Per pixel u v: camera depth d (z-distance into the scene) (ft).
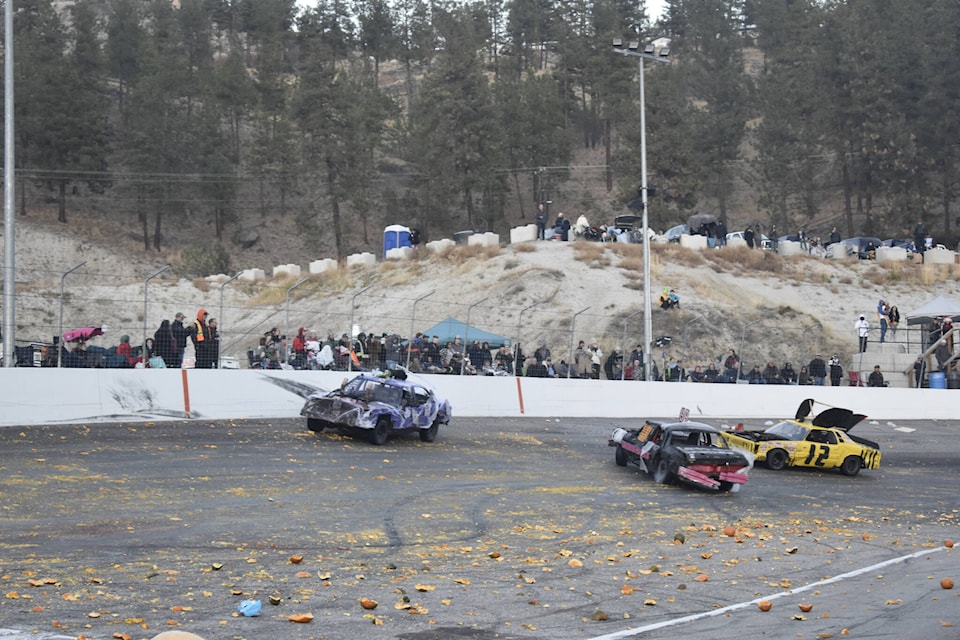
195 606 33.55
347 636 30.96
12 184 84.28
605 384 113.60
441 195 300.40
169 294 183.62
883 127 281.33
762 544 51.57
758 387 122.01
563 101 382.42
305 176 306.96
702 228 213.46
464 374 107.86
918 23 324.60
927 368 143.33
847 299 188.34
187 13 417.90
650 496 66.18
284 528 48.16
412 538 48.08
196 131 307.37
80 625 30.58
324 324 169.99
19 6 338.34
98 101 316.40
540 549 47.19
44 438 70.95
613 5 396.16
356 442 79.87
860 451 84.17
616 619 34.86
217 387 88.33
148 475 59.98
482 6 484.33
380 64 555.28
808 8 382.01
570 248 192.34
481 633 32.12
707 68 393.70
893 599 39.32
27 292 168.76
